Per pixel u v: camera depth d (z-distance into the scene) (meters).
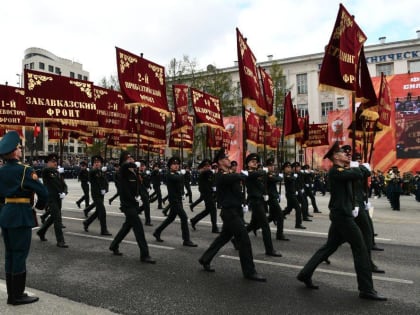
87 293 5.04
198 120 14.47
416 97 22.62
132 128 15.10
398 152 22.95
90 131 14.77
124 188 6.92
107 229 10.28
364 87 9.84
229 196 5.94
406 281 5.68
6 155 4.63
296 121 16.62
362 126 11.65
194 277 5.82
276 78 40.47
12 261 4.52
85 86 11.78
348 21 8.01
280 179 9.21
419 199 19.05
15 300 4.45
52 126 13.49
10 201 4.54
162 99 11.70
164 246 8.13
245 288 5.28
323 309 4.47
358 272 4.91
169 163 8.51
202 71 43.16
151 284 5.45
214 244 6.20
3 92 12.86
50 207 8.19
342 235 5.05
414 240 9.03
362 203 6.25
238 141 28.78
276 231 9.79
